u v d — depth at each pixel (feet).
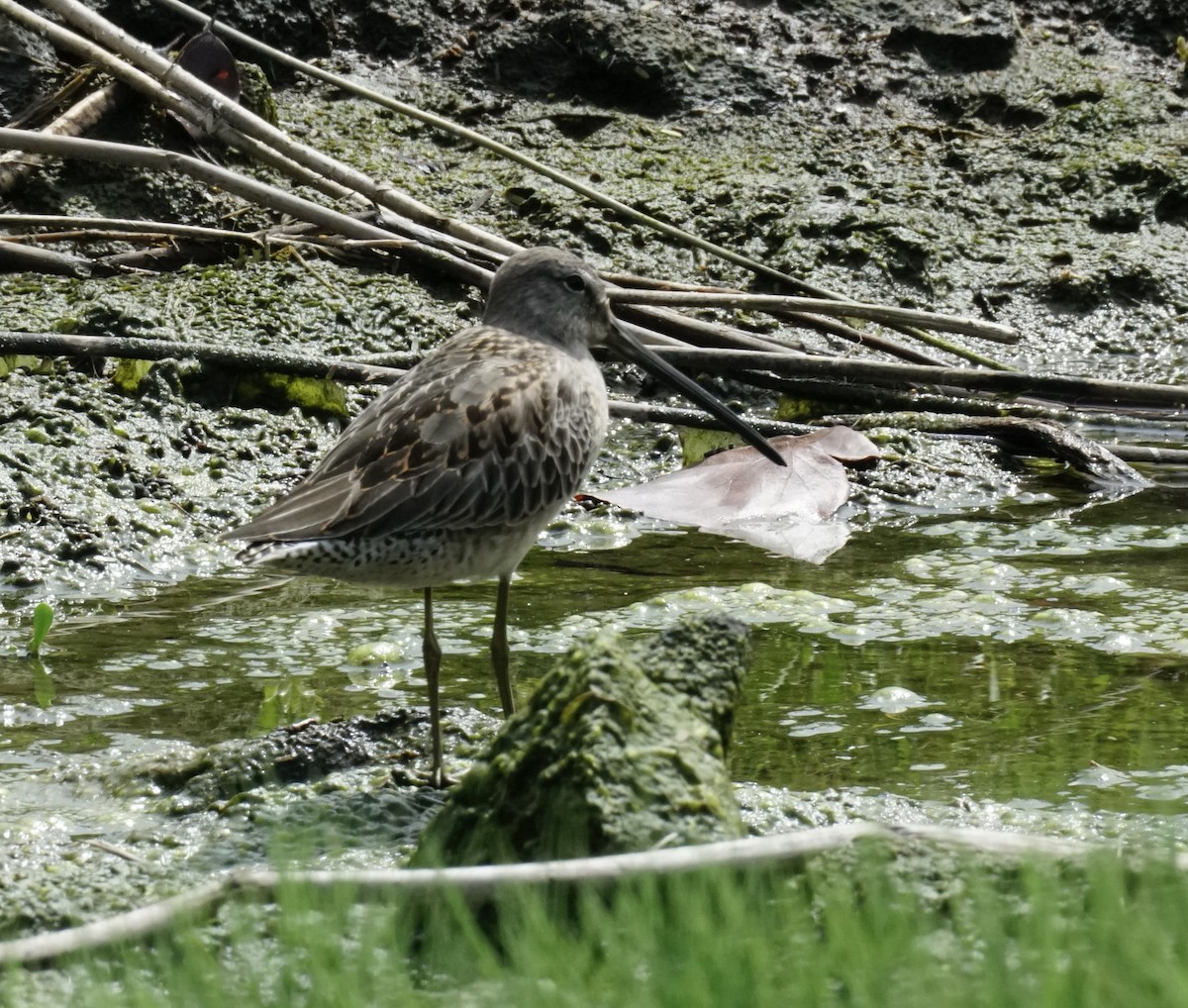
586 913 19.36
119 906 22.74
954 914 19.57
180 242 53.67
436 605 36.24
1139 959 16.97
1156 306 60.34
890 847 20.79
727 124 65.36
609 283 51.24
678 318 50.42
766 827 24.61
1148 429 50.60
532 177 60.44
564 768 21.49
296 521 26.78
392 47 65.10
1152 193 64.13
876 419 48.47
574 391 30.32
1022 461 47.60
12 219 49.16
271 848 22.59
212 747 27.66
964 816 25.20
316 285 51.60
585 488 45.09
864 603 36.24
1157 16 71.36
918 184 63.67
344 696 30.96
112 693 30.99
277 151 51.11
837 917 18.38
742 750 28.32
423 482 27.68
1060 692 30.91
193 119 50.29
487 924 19.99
